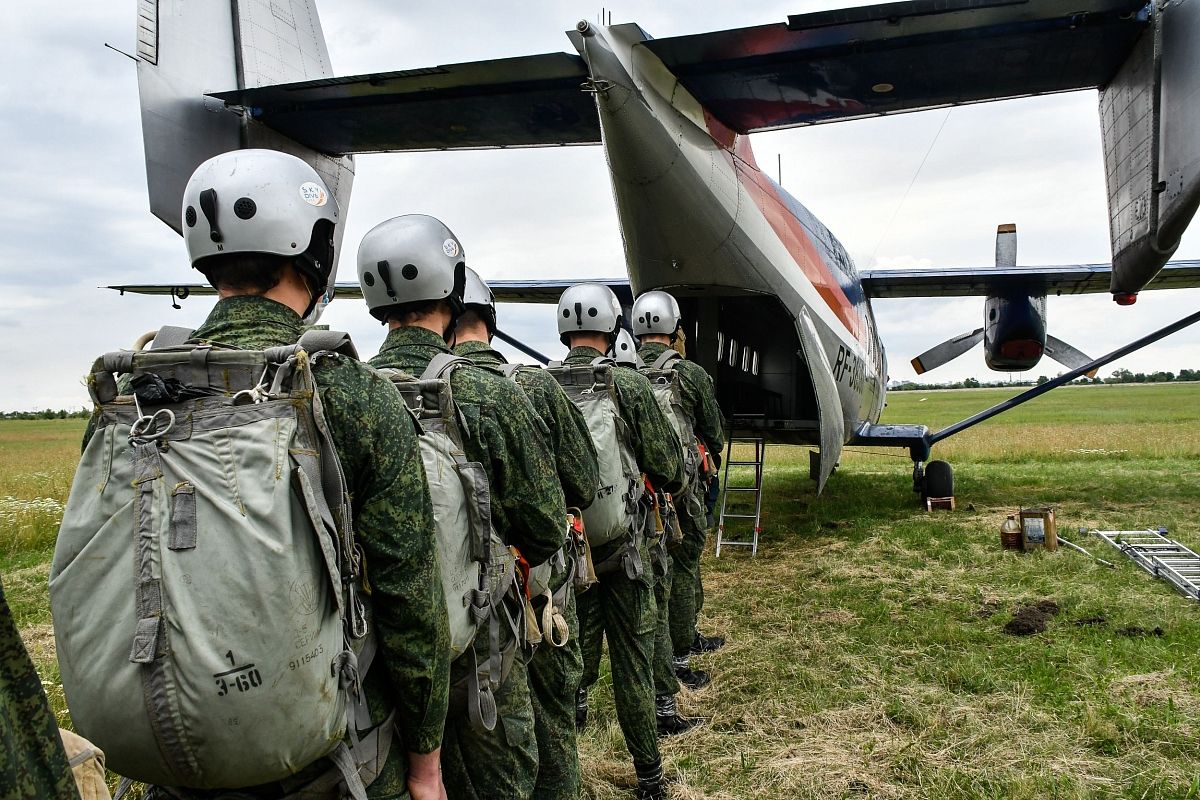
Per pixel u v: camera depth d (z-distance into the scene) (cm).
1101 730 354
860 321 847
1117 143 491
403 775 159
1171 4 409
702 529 437
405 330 221
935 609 548
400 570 148
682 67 471
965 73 464
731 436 845
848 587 611
